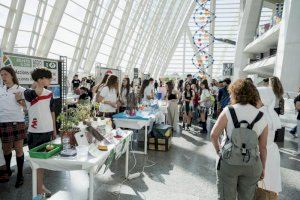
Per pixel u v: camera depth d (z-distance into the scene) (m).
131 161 5.07
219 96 8.41
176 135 7.62
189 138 7.27
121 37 15.93
